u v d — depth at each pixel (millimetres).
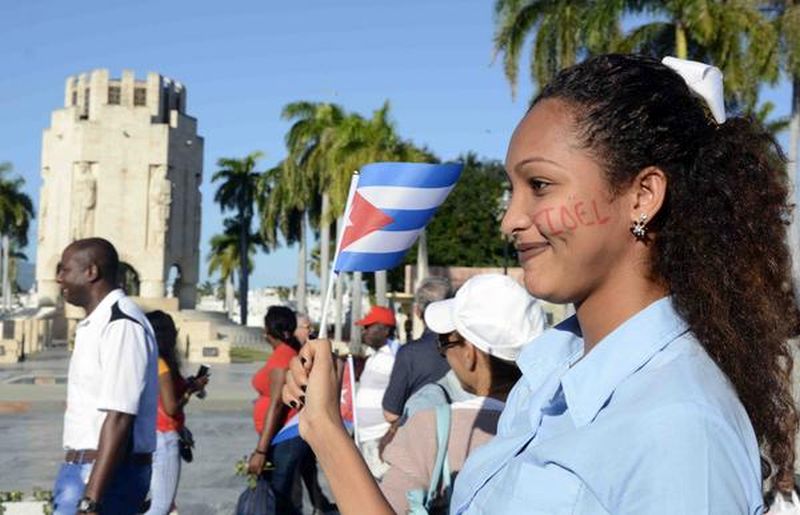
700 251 1531
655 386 1399
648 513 1303
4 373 34344
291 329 7508
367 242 3547
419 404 3959
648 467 1322
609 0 25328
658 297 1571
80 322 4879
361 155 41812
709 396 1362
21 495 6891
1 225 75625
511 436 1679
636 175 1541
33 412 20625
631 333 1501
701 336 1501
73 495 4766
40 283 67562
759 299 1537
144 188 66250
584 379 1492
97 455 4602
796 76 23000
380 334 8477
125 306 4848
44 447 15281
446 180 3555
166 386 6766
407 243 3615
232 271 82500
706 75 1631
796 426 1559
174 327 6914
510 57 27594
